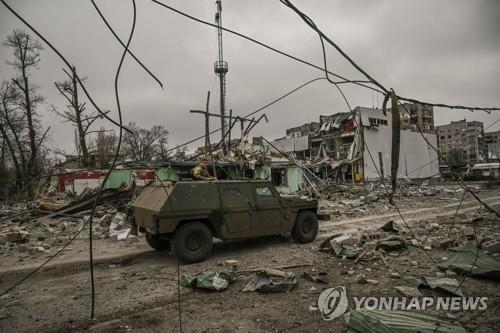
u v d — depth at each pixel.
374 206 18.06
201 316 4.32
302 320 4.13
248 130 11.85
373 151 38.22
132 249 9.05
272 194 8.41
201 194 7.39
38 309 4.77
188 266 6.89
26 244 9.89
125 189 16.64
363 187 27.34
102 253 8.63
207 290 5.29
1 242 10.23
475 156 88.25
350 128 39.38
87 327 4.12
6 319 4.45
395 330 3.38
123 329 4.02
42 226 13.20
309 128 62.69
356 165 37.00
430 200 20.55
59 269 7.15
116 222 12.65
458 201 19.50
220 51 38.16
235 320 4.17
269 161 26.30
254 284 5.32
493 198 20.30
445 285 5.02
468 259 6.01
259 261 7.09
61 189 22.44
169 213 6.88
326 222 12.95
